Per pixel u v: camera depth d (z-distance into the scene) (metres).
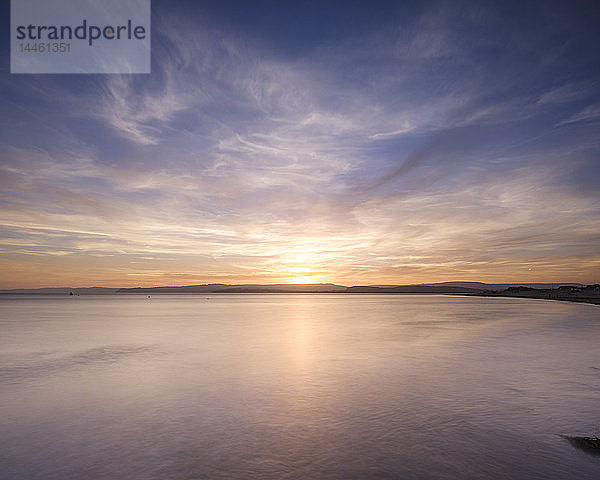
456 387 11.29
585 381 11.92
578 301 109.25
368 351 18.08
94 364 14.88
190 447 7.21
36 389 11.16
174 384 11.74
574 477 6.03
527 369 13.75
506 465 6.44
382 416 8.86
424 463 6.53
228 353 17.53
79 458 6.75
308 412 9.16
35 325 32.41
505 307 72.12
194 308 73.19
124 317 43.97
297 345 20.06
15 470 6.30
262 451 7.04
